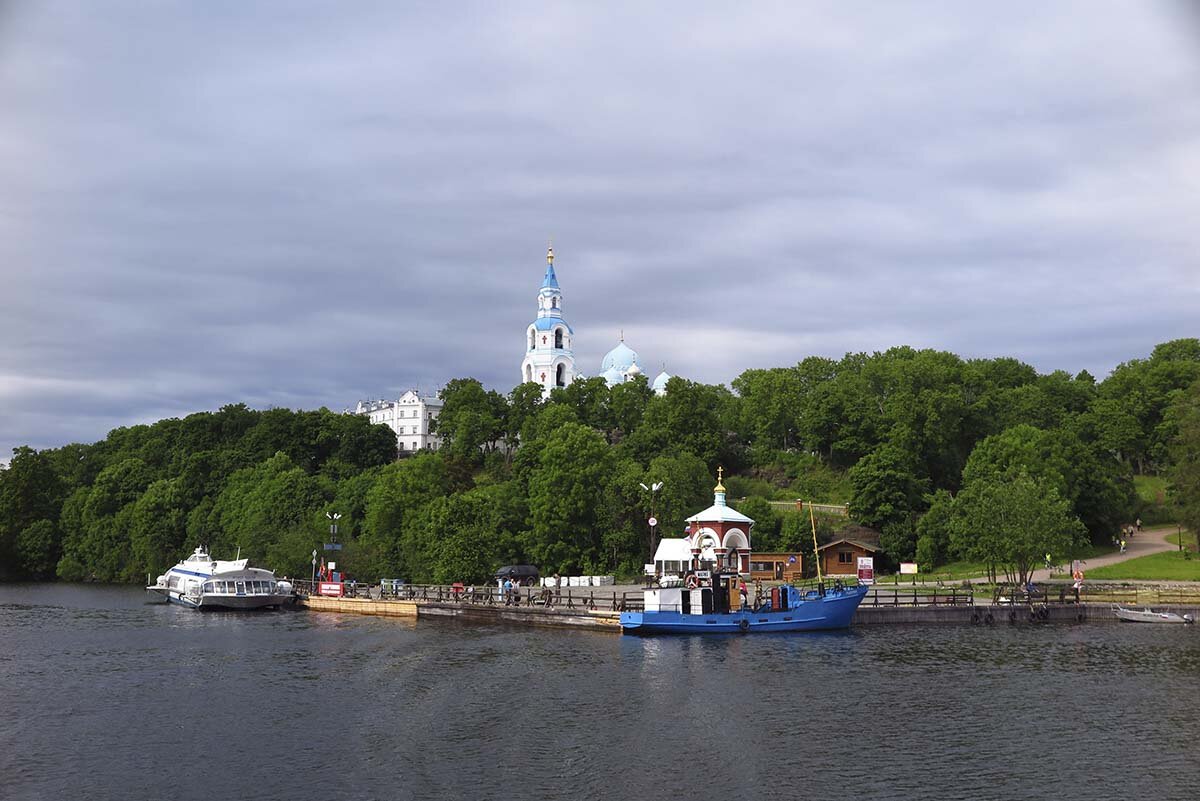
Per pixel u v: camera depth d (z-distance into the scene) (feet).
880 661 254.47
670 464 510.58
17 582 605.31
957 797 146.61
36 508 654.94
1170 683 224.33
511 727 185.47
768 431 650.43
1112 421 578.66
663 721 189.16
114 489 645.92
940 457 552.41
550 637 302.86
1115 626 325.62
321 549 471.21
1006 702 204.95
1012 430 489.26
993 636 301.63
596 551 465.88
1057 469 460.96
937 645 282.15
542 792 149.28
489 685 223.71
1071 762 163.02
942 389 579.48
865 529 493.77
